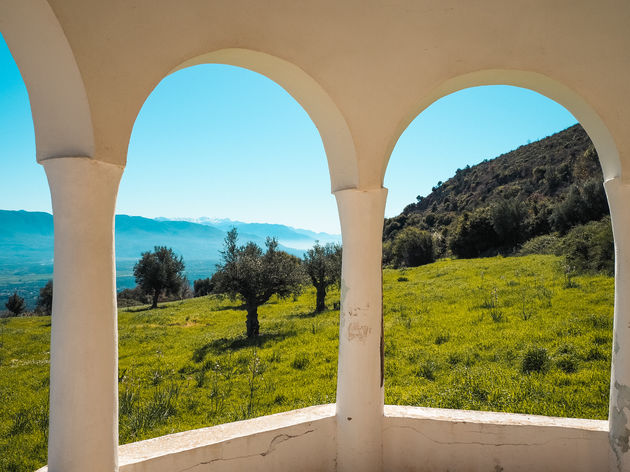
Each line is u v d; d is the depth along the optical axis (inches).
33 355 661.9
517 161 2377.0
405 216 2383.1
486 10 150.9
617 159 149.5
